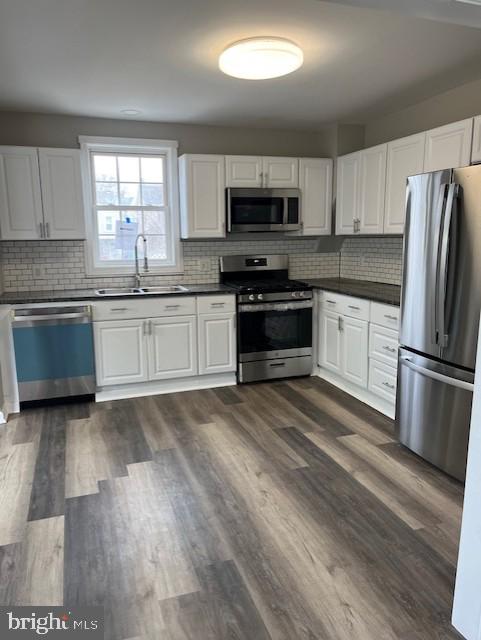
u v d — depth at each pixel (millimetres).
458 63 3045
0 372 3525
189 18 2371
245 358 4332
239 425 3441
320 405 3834
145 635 1635
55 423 3514
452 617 1674
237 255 4871
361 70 3156
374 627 1667
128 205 4590
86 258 4418
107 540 2145
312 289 4461
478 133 3004
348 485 2602
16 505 2432
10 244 4180
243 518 2309
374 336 3635
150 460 2910
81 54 2812
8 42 2625
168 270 4684
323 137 4957
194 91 3545
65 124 4227
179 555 2041
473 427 1582
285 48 2613
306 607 1754
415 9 1593
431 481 2643
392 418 3531
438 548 2082
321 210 4789
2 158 3809
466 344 2500
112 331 3932
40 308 3697
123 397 4078
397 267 4406
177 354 4152
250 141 4824
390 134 4344
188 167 4309
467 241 2441
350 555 2035
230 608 1750
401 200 3777
